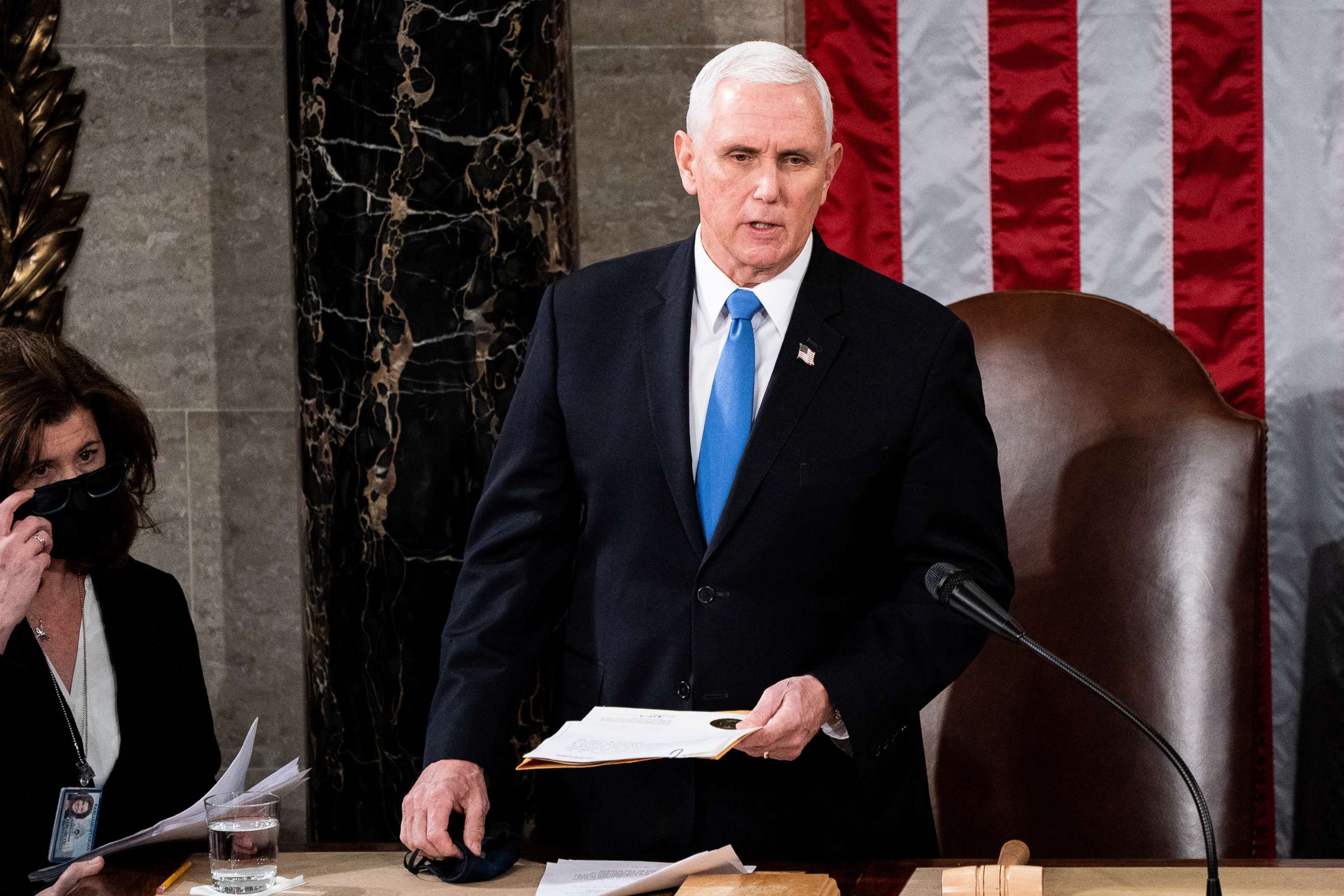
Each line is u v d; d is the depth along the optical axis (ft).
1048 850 29.81
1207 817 16.28
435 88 34.14
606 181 37.96
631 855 21.86
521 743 34.83
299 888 19.36
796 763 21.79
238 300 39.04
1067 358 30.78
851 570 22.43
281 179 38.73
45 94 38.50
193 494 39.45
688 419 22.41
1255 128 35.45
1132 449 29.99
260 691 39.60
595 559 23.11
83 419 24.31
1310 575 35.78
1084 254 36.01
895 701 20.40
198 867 20.31
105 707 25.12
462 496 34.68
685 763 21.63
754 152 21.09
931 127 36.04
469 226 34.37
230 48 38.55
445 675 22.34
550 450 23.76
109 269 39.09
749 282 22.75
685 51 37.73
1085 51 35.70
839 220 36.35
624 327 23.54
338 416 35.53
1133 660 29.48
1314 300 35.50
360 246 34.81
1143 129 35.76
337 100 34.73
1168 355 30.40
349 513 35.45
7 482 23.86
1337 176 35.27
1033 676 30.12
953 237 36.17
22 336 24.73
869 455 22.03
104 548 24.82
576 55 37.73
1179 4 35.50
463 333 34.47
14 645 24.27
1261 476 29.43
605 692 22.38
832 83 36.14
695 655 21.75
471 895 19.01
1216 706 28.86
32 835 23.52
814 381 22.18
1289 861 19.97
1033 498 30.45
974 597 17.66
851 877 19.53
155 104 38.70
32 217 38.63
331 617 36.09
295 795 39.06
